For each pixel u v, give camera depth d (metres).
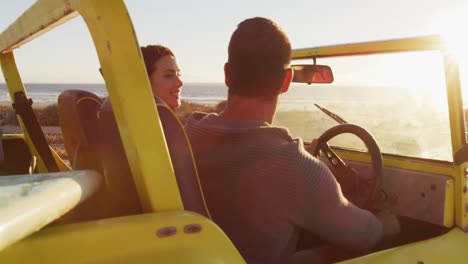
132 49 1.05
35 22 1.57
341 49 2.60
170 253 1.01
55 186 0.98
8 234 0.77
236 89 1.67
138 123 1.05
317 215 1.57
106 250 0.95
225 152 1.65
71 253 0.92
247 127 1.62
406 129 2.41
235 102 1.69
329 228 1.62
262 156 1.56
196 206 1.39
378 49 2.41
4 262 0.86
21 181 1.02
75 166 2.17
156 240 1.00
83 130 2.14
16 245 0.88
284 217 1.59
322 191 1.54
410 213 2.46
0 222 0.76
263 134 1.59
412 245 1.95
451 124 2.22
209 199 1.74
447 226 2.25
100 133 1.59
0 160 2.79
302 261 1.92
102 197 1.48
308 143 2.87
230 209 1.68
